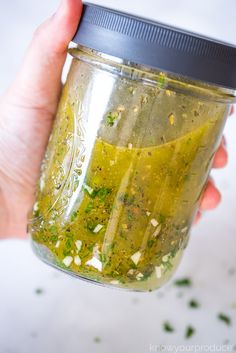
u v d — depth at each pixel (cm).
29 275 48
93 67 32
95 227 33
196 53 30
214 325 45
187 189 33
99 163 32
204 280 48
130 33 30
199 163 33
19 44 58
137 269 33
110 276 33
